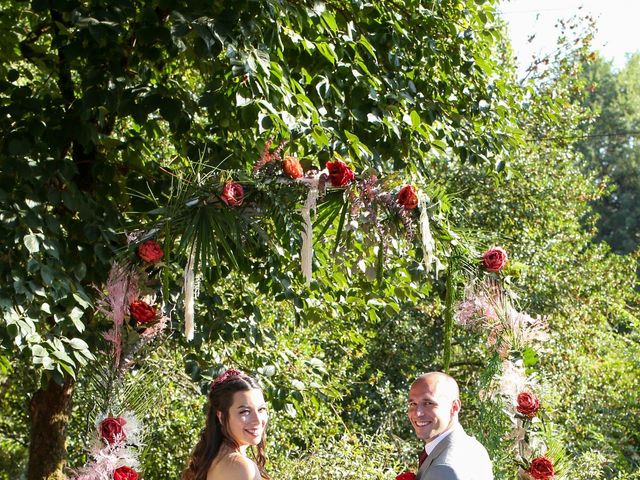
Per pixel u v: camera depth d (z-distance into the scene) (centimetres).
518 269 566
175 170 629
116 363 468
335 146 609
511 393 537
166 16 596
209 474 409
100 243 530
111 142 598
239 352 719
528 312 1210
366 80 614
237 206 479
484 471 411
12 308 483
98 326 545
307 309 692
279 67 549
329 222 499
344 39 610
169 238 462
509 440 535
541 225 1297
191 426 880
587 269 1335
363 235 507
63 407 626
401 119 646
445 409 420
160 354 719
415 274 647
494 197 1243
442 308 1227
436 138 683
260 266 659
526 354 554
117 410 467
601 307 1396
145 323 469
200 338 630
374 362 1269
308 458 885
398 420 1188
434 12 695
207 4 545
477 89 723
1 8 701
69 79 612
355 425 1079
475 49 735
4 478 938
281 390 683
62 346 494
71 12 527
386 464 948
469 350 1241
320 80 595
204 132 677
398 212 492
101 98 522
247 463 407
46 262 510
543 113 905
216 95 546
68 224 546
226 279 771
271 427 886
